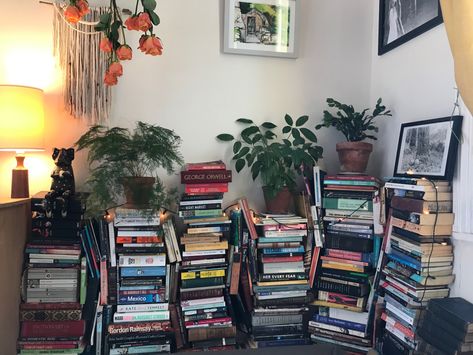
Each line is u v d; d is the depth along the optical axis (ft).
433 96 5.85
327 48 7.58
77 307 5.60
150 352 5.78
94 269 5.77
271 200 6.79
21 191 6.06
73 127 6.68
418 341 5.12
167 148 5.87
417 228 5.18
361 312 6.22
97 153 5.71
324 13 7.56
